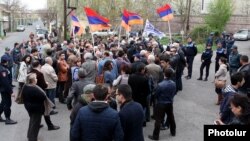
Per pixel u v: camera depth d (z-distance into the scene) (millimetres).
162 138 8836
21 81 12195
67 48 14867
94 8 38094
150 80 9469
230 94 5816
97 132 4953
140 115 5762
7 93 9945
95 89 5090
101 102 5047
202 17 50750
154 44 14727
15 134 9250
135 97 8656
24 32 84688
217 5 42906
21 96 8172
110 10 38750
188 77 17766
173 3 50781
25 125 10031
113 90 8328
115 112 5074
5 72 9844
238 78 5996
